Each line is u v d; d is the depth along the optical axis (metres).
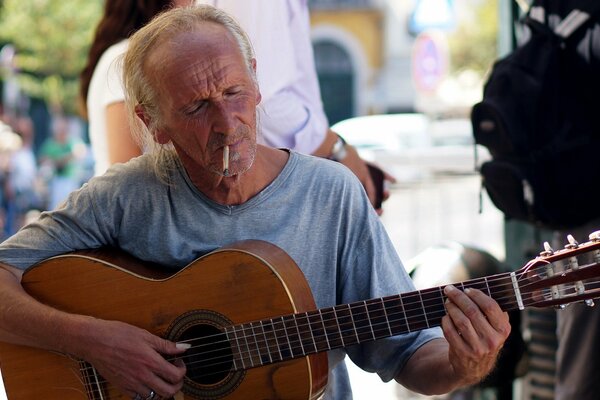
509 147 3.94
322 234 2.87
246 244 2.82
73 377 2.96
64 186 17.48
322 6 32.88
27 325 2.88
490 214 12.55
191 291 2.82
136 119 2.93
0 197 16.38
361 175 3.82
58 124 17.92
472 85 28.41
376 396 5.95
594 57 3.82
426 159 6.69
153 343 2.79
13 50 26.34
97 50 3.92
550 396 4.48
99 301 2.92
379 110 33.06
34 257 3.00
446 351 2.77
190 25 2.72
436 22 12.08
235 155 2.69
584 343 4.00
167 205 2.91
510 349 4.16
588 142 3.85
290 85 3.67
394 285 2.89
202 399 2.82
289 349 2.75
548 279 2.51
